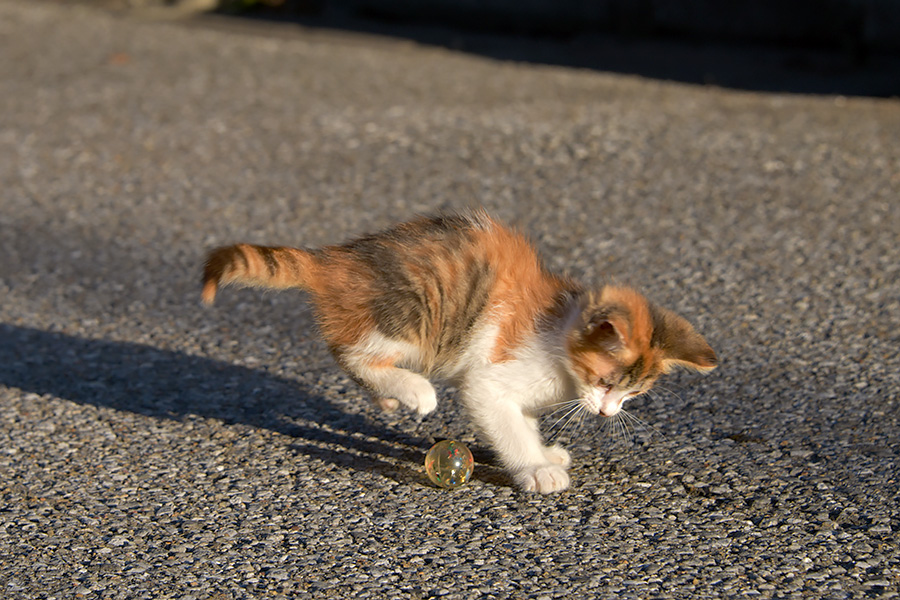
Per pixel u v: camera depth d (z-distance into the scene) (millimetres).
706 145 8789
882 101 9938
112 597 3416
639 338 4070
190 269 6820
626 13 13586
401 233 4445
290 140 9336
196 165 8797
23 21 14797
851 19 11969
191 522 3910
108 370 5449
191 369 5445
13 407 5012
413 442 4613
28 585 3494
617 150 8750
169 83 11336
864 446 4355
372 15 15516
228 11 16000
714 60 12141
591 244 6898
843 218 7160
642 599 3326
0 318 6160
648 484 4148
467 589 3412
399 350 4359
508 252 4301
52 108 10430
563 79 11273
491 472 4316
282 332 5902
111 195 8188
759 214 7297
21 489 4199
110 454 4512
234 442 4613
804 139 8828
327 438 4645
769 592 3350
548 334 4176
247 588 3455
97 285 6617
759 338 5516
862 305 5867
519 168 8438
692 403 4863
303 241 7098
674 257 6641
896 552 3557
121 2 16703
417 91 10852
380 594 3398
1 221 7707
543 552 3643
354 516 3934
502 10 14328
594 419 4777
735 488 4070
